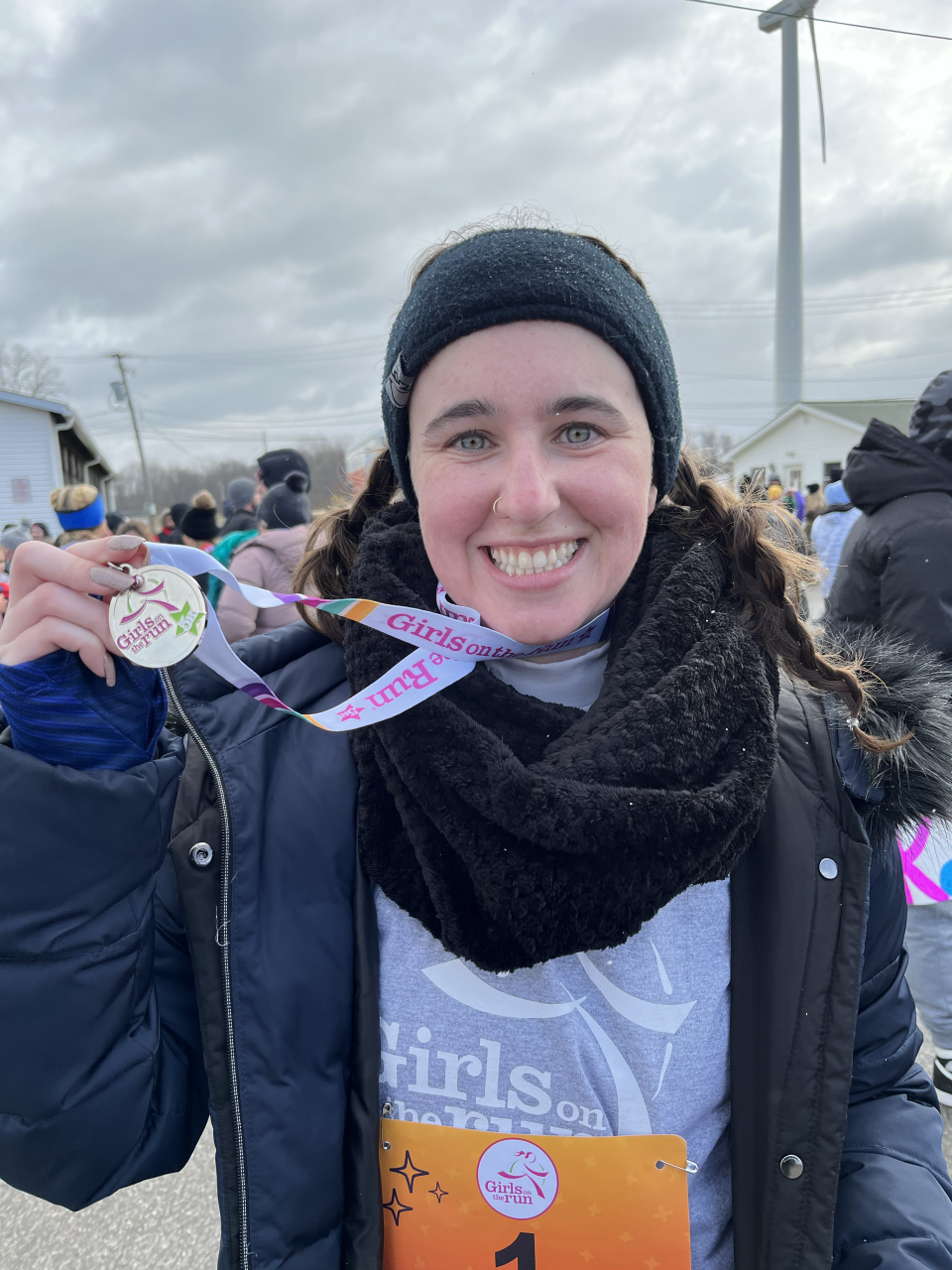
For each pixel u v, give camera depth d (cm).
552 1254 83
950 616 208
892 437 221
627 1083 85
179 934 93
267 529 389
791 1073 85
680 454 104
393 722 85
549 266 81
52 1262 191
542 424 83
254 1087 81
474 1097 85
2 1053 75
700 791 81
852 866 89
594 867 78
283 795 88
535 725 90
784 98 2834
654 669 89
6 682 75
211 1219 201
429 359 85
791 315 2942
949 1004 203
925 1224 81
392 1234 86
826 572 131
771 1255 84
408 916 88
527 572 86
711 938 89
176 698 85
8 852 74
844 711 96
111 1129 79
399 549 104
